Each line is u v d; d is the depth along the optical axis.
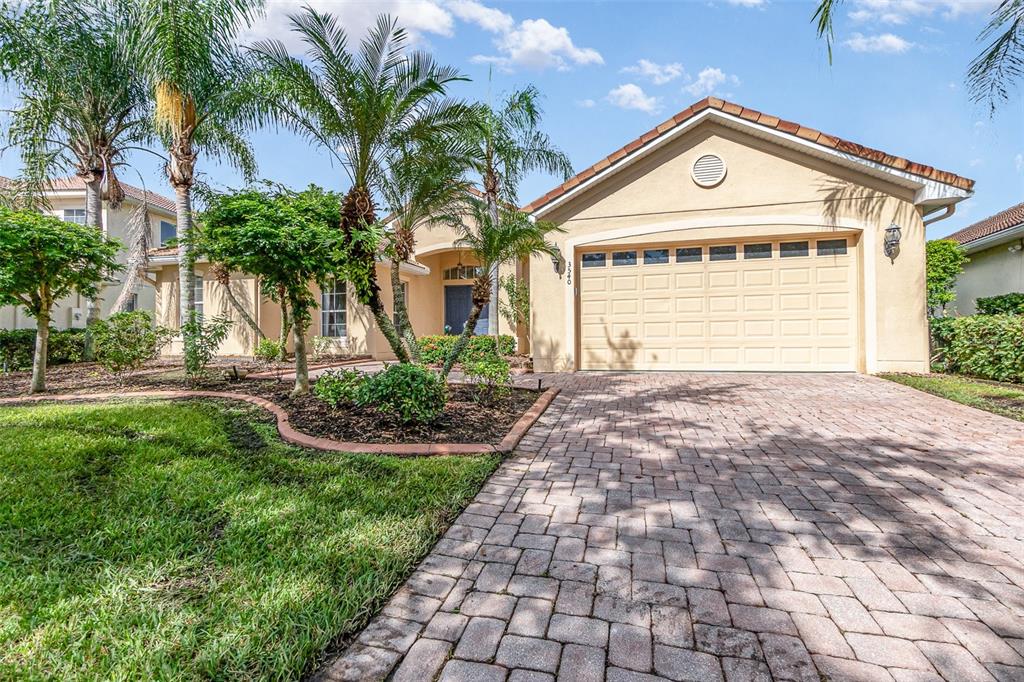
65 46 10.73
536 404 7.08
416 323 16.72
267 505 3.52
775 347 10.41
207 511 3.40
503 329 16.50
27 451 4.38
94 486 3.74
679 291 10.92
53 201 17.92
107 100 11.79
